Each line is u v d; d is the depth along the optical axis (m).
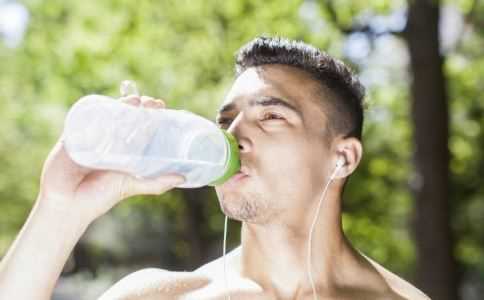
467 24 12.94
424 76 9.83
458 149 15.21
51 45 13.48
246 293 2.67
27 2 13.83
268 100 2.60
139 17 12.73
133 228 24.11
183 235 22.77
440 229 9.77
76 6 12.92
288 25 11.96
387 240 17.62
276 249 2.66
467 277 18.77
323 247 2.70
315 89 2.69
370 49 12.26
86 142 2.26
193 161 2.38
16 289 2.33
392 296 2.78
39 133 17.59
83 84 13.11
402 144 15.44
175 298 2.71
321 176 2.67
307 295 2.68
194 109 12.93
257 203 2.55
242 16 12.77
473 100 14.49
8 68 15.00
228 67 13.19
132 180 2.42
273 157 2.56
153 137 2.35
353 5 11.57
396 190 16.72
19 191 23.22
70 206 2.40
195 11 12.82
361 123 2.85
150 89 13.02
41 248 2.37
